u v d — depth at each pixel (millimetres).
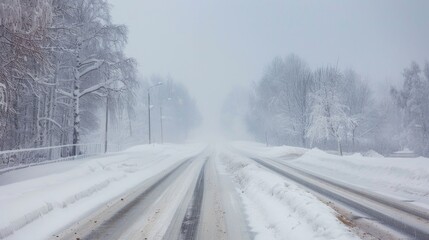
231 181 16953
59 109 31531
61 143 30766
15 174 15086
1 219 8203
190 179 17656
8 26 13133
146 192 13711
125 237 7668
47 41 16953
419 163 15180
